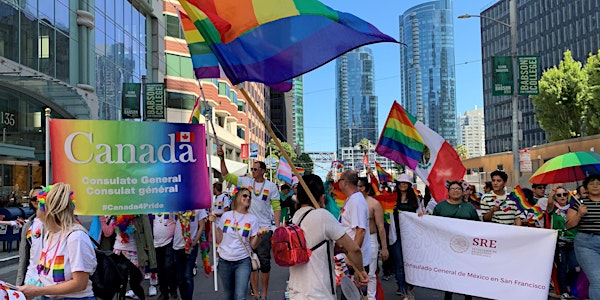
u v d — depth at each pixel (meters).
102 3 26.64
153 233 7.88
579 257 6.34
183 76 40.31
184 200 6.79
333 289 4.11
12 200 18.80
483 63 105.81
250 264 6.15
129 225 7.43
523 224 7.79
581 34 79.12
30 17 20.20
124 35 30.11
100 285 4.17
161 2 36.84
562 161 7.88
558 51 84.31
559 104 40.56
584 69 40.91
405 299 7.78
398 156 9.35
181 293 7.42
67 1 23.14
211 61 7.05
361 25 4.55
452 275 6.94
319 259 4.07
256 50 4.48
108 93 27.34
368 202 6.83
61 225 3.62
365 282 4.21
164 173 6.73
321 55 4.51
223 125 51.62
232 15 4.51
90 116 24.30
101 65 26.41
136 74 32.22
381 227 6.80
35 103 21.14
